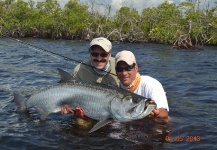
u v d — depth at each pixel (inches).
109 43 94.0
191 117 95.3
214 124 88.8
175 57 307.7
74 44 517.3
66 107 81.7
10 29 762.8
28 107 90.0
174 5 583.2
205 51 405.1
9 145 74.0
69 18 689.0
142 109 71.5
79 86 79.7
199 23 526.3
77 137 78.9
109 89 76.4
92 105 77.9
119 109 73.9
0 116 94.0
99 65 93.5
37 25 749.9
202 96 123.7
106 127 84.8
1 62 221.3
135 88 84.5
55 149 72.0
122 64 81.4
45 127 85.8
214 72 197.6
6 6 867.4
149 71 197.6
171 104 110.4
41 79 152.8
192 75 182.1
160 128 84.3
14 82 143.9
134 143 75.2
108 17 655.8
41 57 262.1
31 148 72.6
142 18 622.5
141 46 482.0
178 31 488.1
